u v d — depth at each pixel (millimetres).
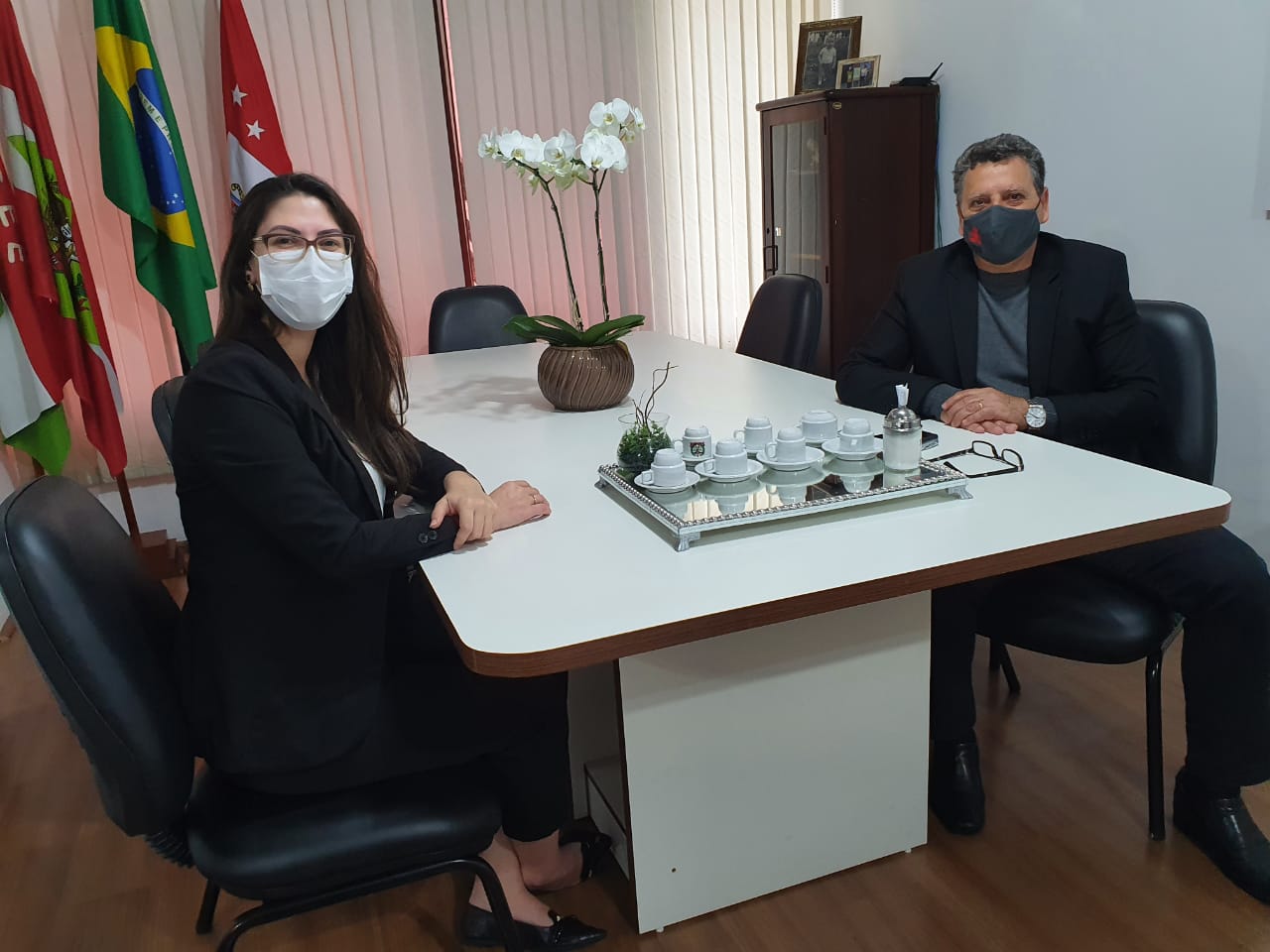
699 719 1414
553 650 1010
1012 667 2170
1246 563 1500
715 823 1486
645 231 4113
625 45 3902
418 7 3609
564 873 1601
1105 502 1344
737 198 4230
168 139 3186
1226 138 2609
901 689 1546
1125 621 1542
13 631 2973
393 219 3740
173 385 2021
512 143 1967
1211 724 1555
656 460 1420
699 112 4074
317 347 1433
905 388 1454
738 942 1483
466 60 3699
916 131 3715
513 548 1304
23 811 2020
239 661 1142
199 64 3379
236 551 1144
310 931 1601
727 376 2414
